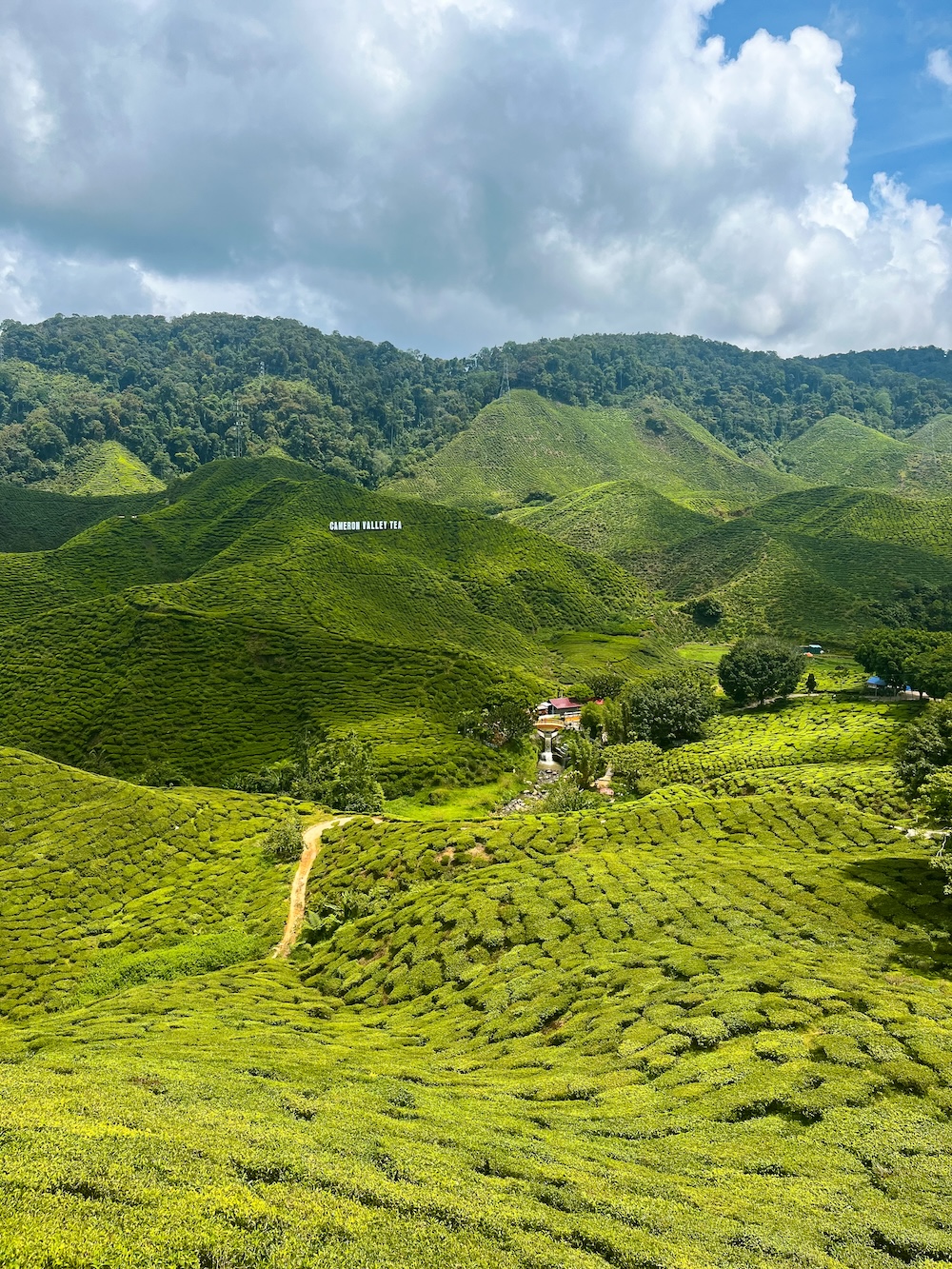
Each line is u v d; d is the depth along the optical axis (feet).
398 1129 71.51
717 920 140.36
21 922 183.83
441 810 300.40
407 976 143.95
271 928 183.11
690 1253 53.78
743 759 336.49
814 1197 63.41
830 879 150.61
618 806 238.07
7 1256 40.86
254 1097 78.48
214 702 371.15
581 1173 64.85
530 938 143.23
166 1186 51.72
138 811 237.25
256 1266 45.16
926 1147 69.82
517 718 379.76
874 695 433.48
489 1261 49.21
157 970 164.66
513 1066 98.84
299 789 289.74
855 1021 92.68
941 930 127.95
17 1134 56.75
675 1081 85.97
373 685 398.21
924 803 203.00
